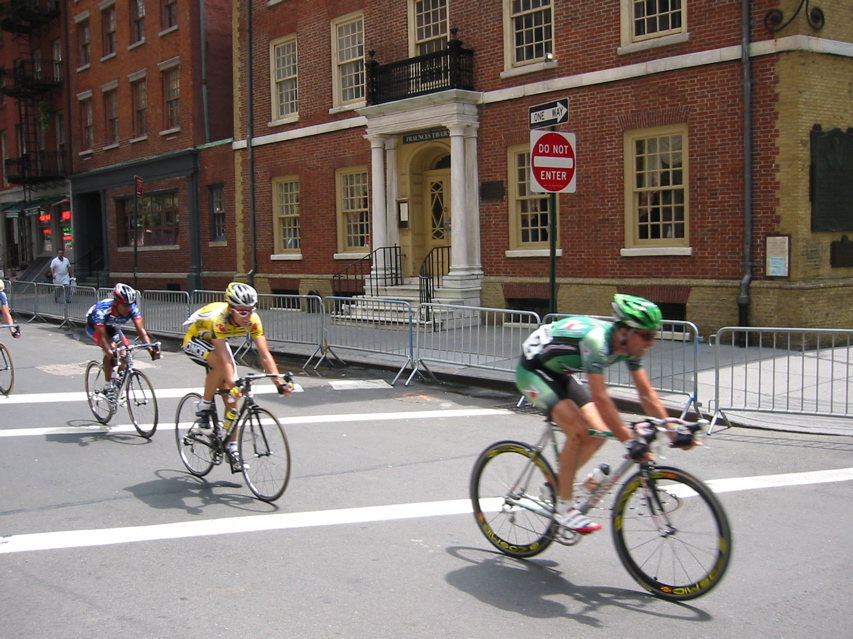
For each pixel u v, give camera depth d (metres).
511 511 4.86
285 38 20.28
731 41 12.45
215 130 23.94
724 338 12.70
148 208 26.47
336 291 19.27
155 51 25.33
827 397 8.96
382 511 5.77
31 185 32.69
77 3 29.17
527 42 15.29
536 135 9.45
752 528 5.25
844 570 4.55
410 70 16.81
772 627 3.88
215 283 23.42
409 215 17.52
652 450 4.29
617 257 14.09
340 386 10.98
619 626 3.92
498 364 10.59
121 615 4.11
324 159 19.41
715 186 12.77
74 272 30.19
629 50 13.63
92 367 8.82
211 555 4.94
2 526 5.53
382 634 3.87
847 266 12.54
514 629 3.90
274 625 3.98
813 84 11.98
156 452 7.57
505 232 15.76
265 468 5.98
